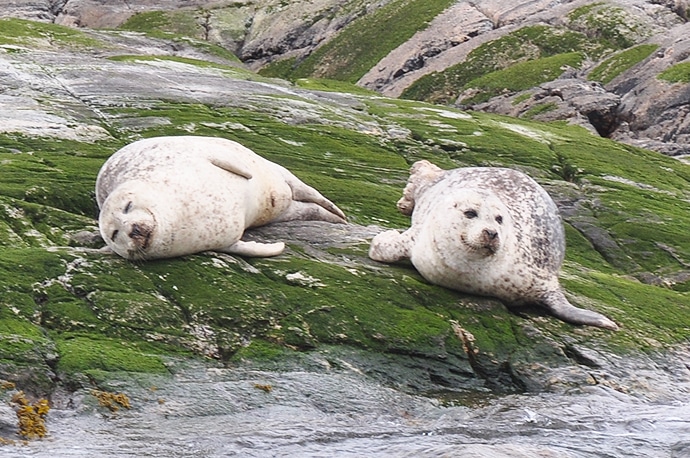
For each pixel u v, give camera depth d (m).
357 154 70.75
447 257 33.00
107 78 81.12
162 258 33.12
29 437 22.66
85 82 78.81
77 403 24.83
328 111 82.19
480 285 33.41
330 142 72.19
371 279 33.91
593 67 147.62
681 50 135.25
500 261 33.09
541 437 25.23
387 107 91.00
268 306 31.28
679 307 38.97
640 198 69.38
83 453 21.72
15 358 26.11
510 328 32.81
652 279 55.34
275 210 38.62
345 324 31.14
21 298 29.77
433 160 74.06
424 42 175.12
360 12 197.38
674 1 167.62
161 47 155.12
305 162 65.56
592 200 66.69
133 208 32.44
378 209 53.25
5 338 26.91
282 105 80.56
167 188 33.06
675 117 121.88
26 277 30.98
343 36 188.62
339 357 30.00
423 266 33.91
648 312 37.34
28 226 38.84
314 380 27.91
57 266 31.88
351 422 25.78
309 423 25.19
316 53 188.00
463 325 32.34
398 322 31.61
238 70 113.69
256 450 22.77
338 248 37.09
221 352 29.47
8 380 25.28
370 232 39.66
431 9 184.75
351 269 34.72
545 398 29.47
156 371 27.00
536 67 151.00
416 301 33.00
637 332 34.72
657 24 162.75
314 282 33.12
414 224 36.19
